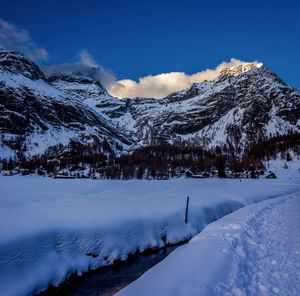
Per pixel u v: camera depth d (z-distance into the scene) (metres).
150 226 26.83
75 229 21.72
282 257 18.36
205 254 19.34
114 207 30.08
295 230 26.42
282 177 163.62
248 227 27.75
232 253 19.20
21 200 41.00
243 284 14.45
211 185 92.06
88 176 165.50
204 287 14.16
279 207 44.28
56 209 27.67
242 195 56.41
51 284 17.11
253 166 183.50
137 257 23.02
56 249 19.39
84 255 20.34
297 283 14.44
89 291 17.25
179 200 39.00
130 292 14.44
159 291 14.07
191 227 29.89
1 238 17.78
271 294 13.37
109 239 22.61
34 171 185.88
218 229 27.67
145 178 171.00
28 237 18.78
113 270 20.30
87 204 32.62
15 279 16.09
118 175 170.88
